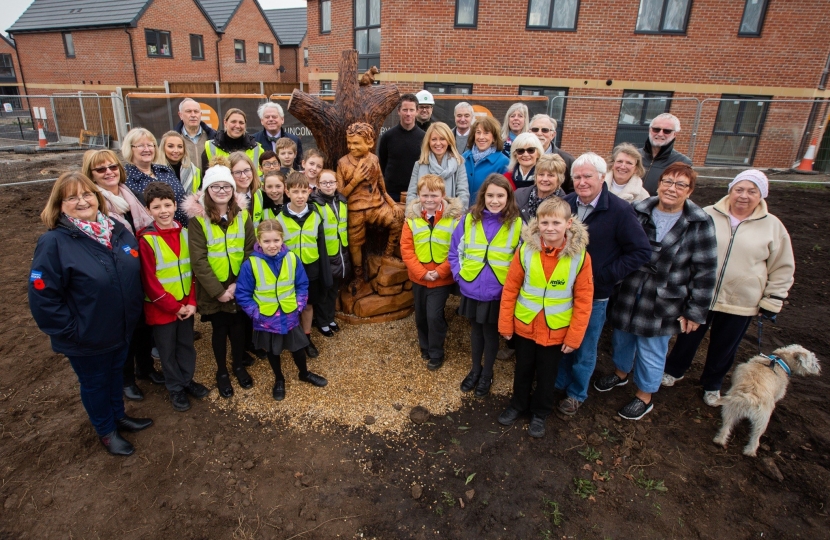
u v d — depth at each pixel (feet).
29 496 9.07
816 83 40.09
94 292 8.52
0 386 12.26
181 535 8.43
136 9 71.00
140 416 11.21
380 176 14.42
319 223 12.48
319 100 14.46
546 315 9.92
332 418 11.28
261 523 8.68
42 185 35.53
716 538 8.68
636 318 10.96
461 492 9.46
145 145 11.49
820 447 10.80
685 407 12.16
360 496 9.29
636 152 11.68
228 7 89.04
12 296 17.46
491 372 11.98
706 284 10.43
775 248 10.75
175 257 10.46
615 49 41.24
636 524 8.90
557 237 9.40
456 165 13.83
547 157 10.93
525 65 42.37
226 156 13.19
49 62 78.18
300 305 11.40
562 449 10.62
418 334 14.06
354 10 49.78
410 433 10.93
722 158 42.57
